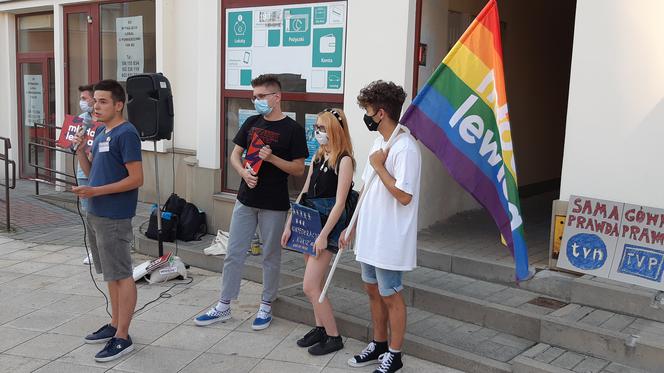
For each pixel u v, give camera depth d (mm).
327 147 4203
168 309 5180
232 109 7016
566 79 9234
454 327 4488
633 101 4426
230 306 5207
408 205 3734
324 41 6188
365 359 4145
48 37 10586
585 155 4637
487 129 3752
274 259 4797
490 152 3754
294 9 6363
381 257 3740
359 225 3896
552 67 8703
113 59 9148
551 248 4836
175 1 7961
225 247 6195
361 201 3896
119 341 4309
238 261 4852
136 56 8820
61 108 9945
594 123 4586
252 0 6645
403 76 5621
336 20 6090
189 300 5398
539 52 8250
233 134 7051
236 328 4801
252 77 6758
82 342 4551
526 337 4293
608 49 4496
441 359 4109
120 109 4270
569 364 3797
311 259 4258
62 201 9312
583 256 4625
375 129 3869
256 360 4270
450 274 5234
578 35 4609
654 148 4363
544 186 8766
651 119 4363
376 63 5766
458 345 4184
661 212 4293
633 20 4387
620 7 4426
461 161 3756
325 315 4312
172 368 4160
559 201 4777
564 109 9250
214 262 6152
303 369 4129
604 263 4520
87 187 4039
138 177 4223
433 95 3760
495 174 3746
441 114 3758
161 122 5801
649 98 4367
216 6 6871
